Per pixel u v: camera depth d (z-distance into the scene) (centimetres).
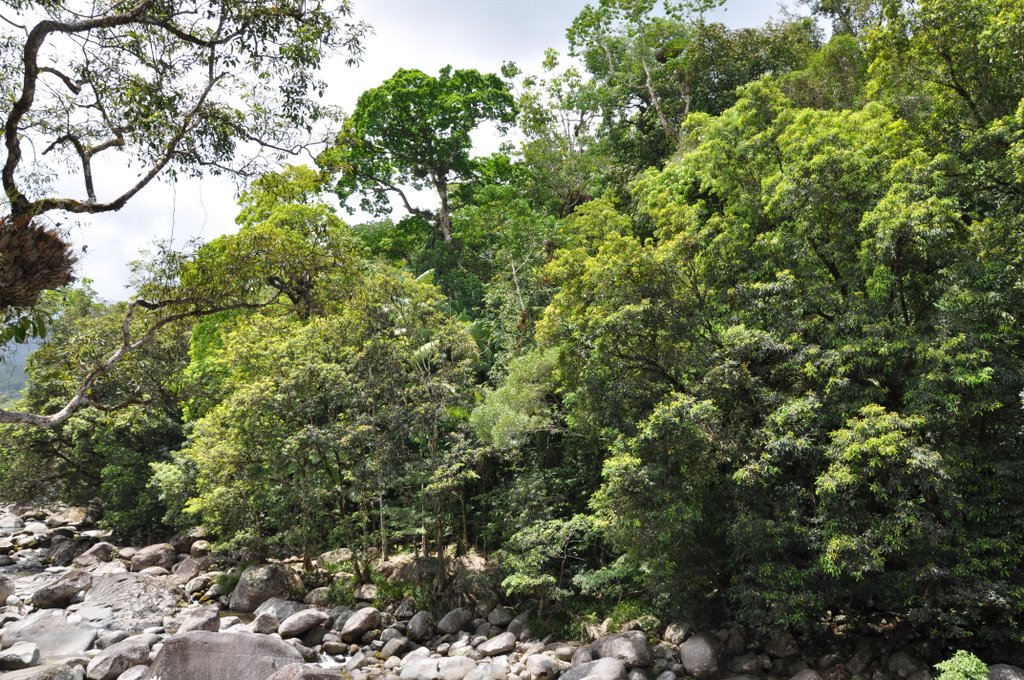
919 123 1939
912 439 1298
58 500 3459
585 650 1678
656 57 4362
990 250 1499
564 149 4194
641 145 4022
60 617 1789
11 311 784
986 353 1312
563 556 2045
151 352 3019
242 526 2516
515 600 2103
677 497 1538
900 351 1434
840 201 1578
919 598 1386
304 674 1136
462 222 4019
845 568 1415
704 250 1750
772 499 1532
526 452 2381
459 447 2234
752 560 1577
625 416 1727
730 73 3906
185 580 2523
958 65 1836
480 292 3850
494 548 2444
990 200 1711
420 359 2391
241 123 1139
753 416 1609
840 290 1639
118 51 1070
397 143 4247
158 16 995
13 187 840
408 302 2395
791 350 1552
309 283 1658
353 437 2158
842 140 1622
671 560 1675
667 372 1722
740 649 1619
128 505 3159
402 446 2258
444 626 1988
